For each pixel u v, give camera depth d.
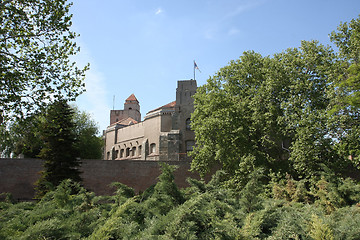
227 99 31.11
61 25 16.30
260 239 5.77
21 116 16.19
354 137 22.50
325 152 24.97
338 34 24.98
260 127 28.77
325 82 26.97
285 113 26.84
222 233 5.32
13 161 34.81
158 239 4.90
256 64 32.59
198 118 33.94
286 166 27.83
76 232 5.75
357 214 7.26
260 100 28.81
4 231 5.40
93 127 60.25
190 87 57.22
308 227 6.12
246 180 26.03
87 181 36.38
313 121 24.88
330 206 11.29
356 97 18.44
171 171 7.38
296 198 13.64
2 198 33.31
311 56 27.92
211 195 7.42
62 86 16.81
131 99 99.81
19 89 15.92
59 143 28.75
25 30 16.28
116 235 5.53
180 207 5.62
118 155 68.25
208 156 31.98
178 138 53.62
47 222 5.47
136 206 6.55
